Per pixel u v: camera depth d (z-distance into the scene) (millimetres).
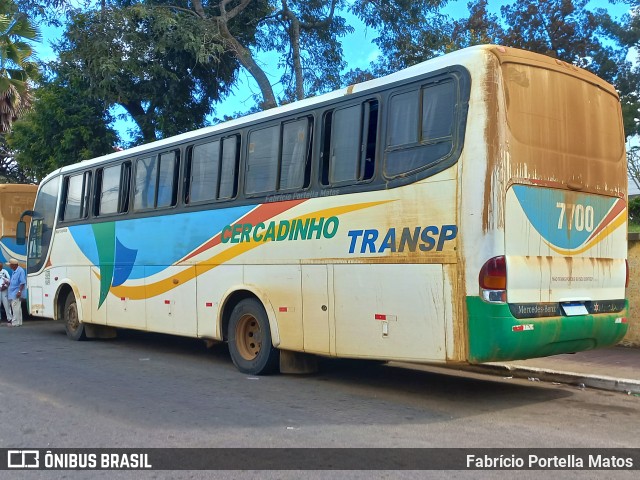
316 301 7902
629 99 21375
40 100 20594
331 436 5941
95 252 12438
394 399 7547
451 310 6426
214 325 9516
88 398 7602
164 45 18656
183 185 10344
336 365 9977
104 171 12445
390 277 7027
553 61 7047
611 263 7465
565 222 6918
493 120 6367
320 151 8062
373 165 7383
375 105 7496
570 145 7078
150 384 8461
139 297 11141
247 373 9102
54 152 20844
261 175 8922
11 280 16516
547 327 6527
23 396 7723
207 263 9695
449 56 6773
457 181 6469
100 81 19000
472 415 6770
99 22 18641
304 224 8141
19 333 14859
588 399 7613
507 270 6266
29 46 21062
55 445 5750
